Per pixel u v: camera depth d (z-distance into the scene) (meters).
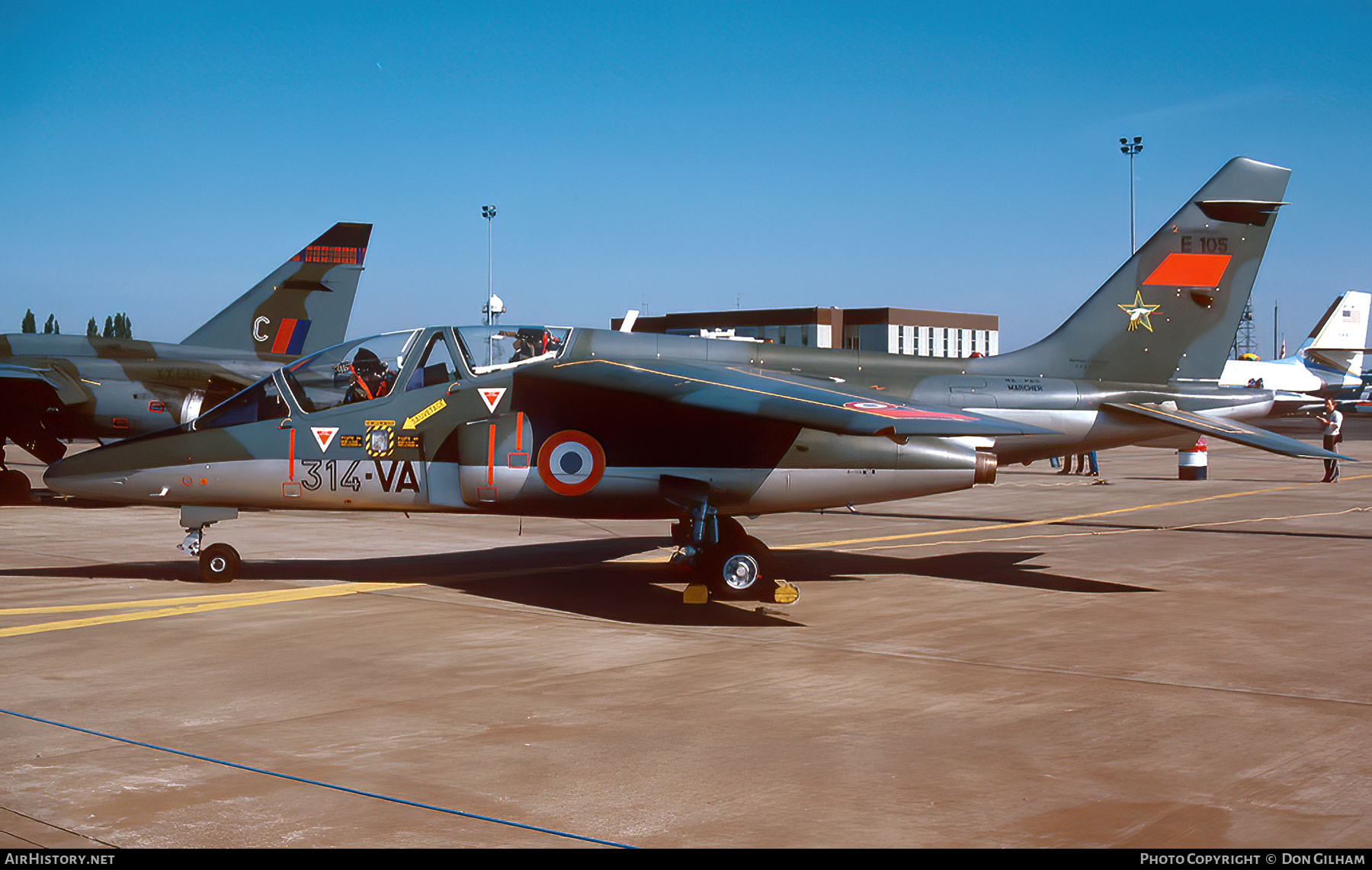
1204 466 27.69
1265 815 4.80
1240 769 5.45
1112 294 13.19
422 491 11.07
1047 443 12.72
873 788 5.17
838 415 9.25
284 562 13.19
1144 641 8.62
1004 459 12.88
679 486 10.76
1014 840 4.53
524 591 11.14
